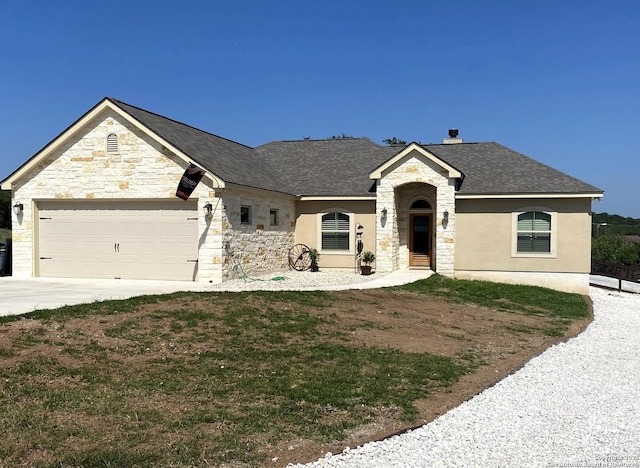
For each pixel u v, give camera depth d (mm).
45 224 20312
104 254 19812
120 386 8141
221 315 12406
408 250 24812
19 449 6016
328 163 27312
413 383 9383
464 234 23000
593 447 7082
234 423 7172
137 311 12141
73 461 5828
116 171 19406
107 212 19812
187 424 7008
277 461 6227
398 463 6363
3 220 53031
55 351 9188
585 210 22000
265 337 11328
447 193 22344
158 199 19219
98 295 15234
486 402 8703
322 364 10023
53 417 6906
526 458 6688
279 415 7543
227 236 18984
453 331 13836
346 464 6266
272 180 23953
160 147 19016
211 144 22484
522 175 23375
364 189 24375
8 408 7039
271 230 22641
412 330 13414
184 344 10367
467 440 7168
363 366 10078
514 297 19656
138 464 5863
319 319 13133
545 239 22406
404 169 22781
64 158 19844
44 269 20344
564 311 18047
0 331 9805
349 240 24500
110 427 6758
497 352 12094
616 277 26500
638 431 7688
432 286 19984
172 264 19219
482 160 25297
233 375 9055
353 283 19875
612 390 9664
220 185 18297
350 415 7777
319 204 24781
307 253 24781
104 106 19156
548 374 10531
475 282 21922
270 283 19000
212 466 5973
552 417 8180
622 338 14523
